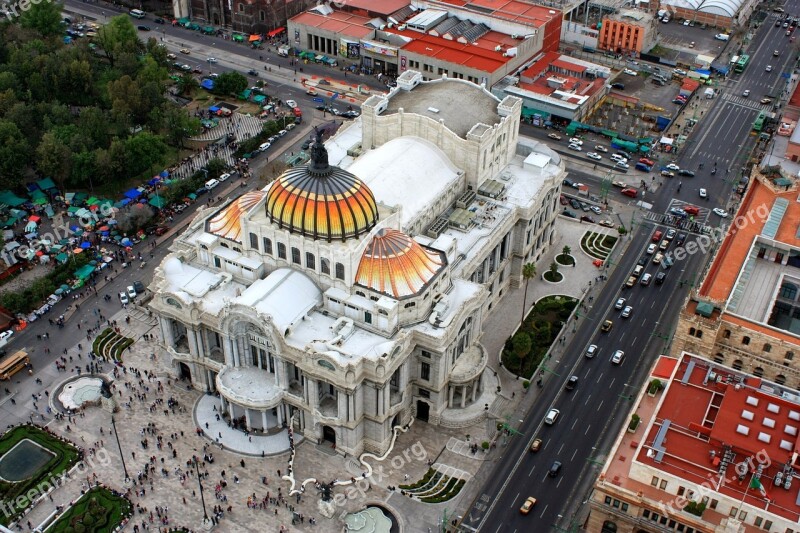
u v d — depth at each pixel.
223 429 182.75
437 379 179.38
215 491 169.25
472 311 184.50
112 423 183.88
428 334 174.88
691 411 154.88
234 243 191.38
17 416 185.50
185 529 160.88
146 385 194.00
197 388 193.00
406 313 176.50
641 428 157.38
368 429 177.25
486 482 173.38
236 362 182.62
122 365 198.62
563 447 181.12
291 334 173.50
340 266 176.25
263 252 186.50
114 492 168.25
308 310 178.50
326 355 164.62
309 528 162.88
